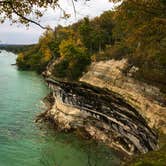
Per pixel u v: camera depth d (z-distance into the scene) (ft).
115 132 145.79
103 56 174.40
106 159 118.83
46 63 419.95
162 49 90.38
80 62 194.90
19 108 217.15
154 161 46.55
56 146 139.95
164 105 108.99
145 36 62.80
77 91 168.14
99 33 250.16
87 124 164.04
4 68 509.76
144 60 127.44
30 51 517.55
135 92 128.16
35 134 157.69
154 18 57.57
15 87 310.45
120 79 141.90
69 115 173.88
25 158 125.18
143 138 120.67
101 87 152.87
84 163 118.42
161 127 103.71
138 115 121.70
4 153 129.39
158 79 115.75
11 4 32.35
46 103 233.14
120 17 61.00
